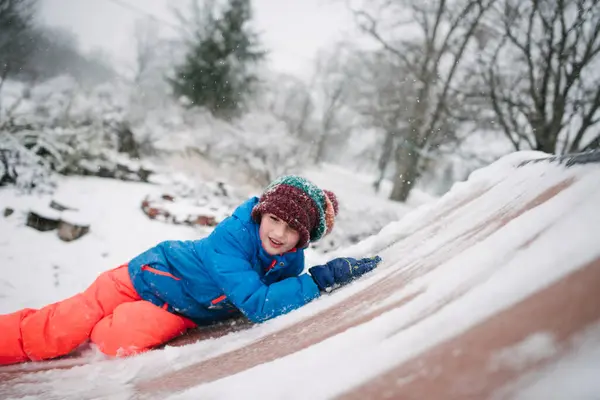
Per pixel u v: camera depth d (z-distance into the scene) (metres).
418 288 0.71
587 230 0.48
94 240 5.58
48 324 1.42
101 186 7.22
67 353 1.46
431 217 2.07
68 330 1.42
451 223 1.53
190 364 1.02
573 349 0.34
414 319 0.55
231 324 1.60
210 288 1.57
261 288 1.43
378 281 1.12
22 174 6.46
